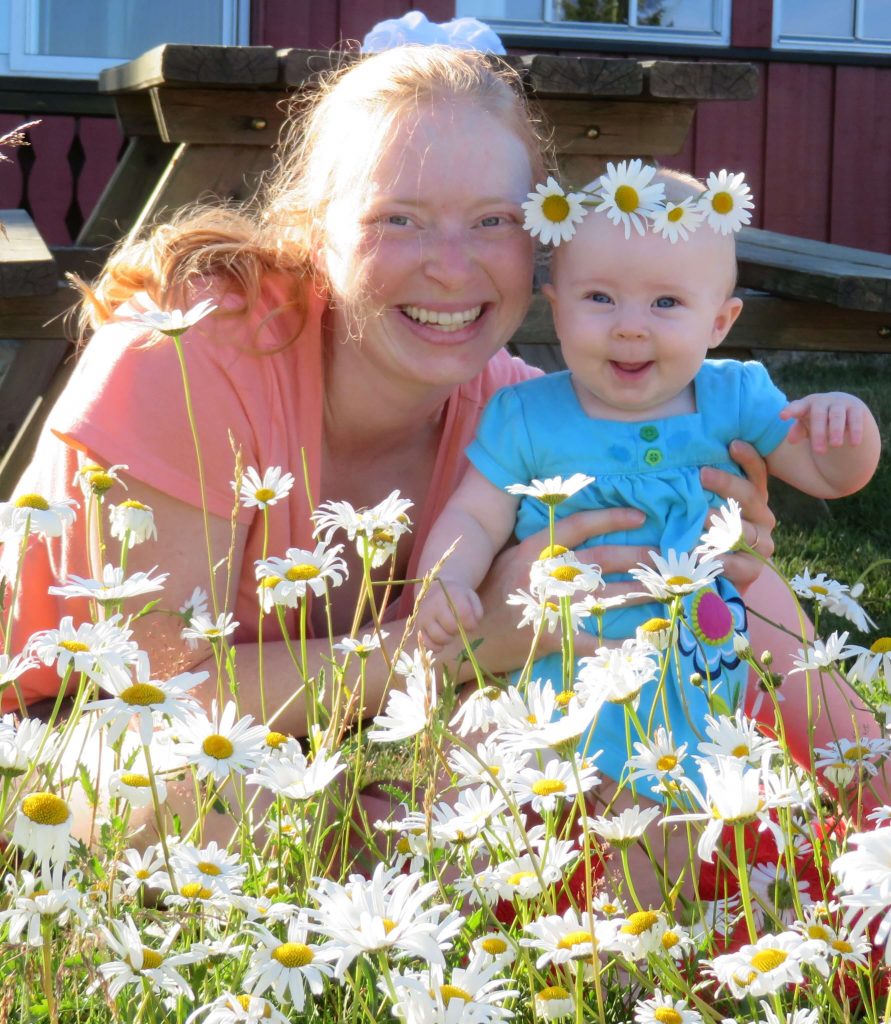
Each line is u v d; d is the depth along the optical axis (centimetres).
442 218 210
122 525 179
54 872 117
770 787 128
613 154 414
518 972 133
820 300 441
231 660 166
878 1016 140
